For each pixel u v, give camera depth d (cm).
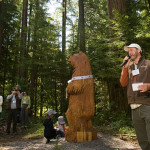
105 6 1548
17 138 625
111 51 808
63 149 413
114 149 412
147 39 730
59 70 966
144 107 255
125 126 645
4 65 1313
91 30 1509
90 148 418
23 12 1354
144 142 276
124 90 842
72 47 974
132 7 1020
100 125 726
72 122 481
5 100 1214
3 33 1294
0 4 1216
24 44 1134
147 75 261
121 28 736
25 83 1095
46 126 502
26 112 802
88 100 488
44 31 1015
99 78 871
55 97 1009
